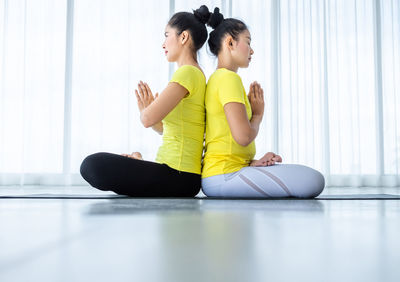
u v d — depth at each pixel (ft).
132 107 12.50
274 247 1.46
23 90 12.15
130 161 5.13
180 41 5.75
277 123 13.41
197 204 3.97
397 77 14.62
